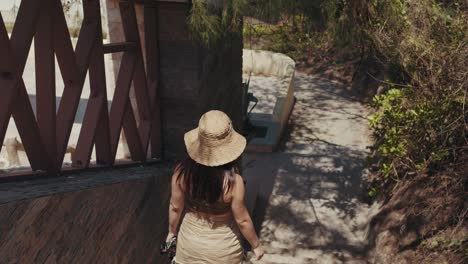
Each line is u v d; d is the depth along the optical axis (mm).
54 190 3969
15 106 3936
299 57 23188
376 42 7801
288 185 12523
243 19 7289
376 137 12227
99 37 5152
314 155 14469
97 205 4594
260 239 10188
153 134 7070
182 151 7234
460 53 7539
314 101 19125
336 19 7316
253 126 15609
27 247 3463
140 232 5941
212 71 7629
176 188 3271
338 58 22031
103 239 4824
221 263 3299
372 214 10469
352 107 18438
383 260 8711
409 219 8914
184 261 3373
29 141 4215
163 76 6805
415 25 7738
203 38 6199
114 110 5891
